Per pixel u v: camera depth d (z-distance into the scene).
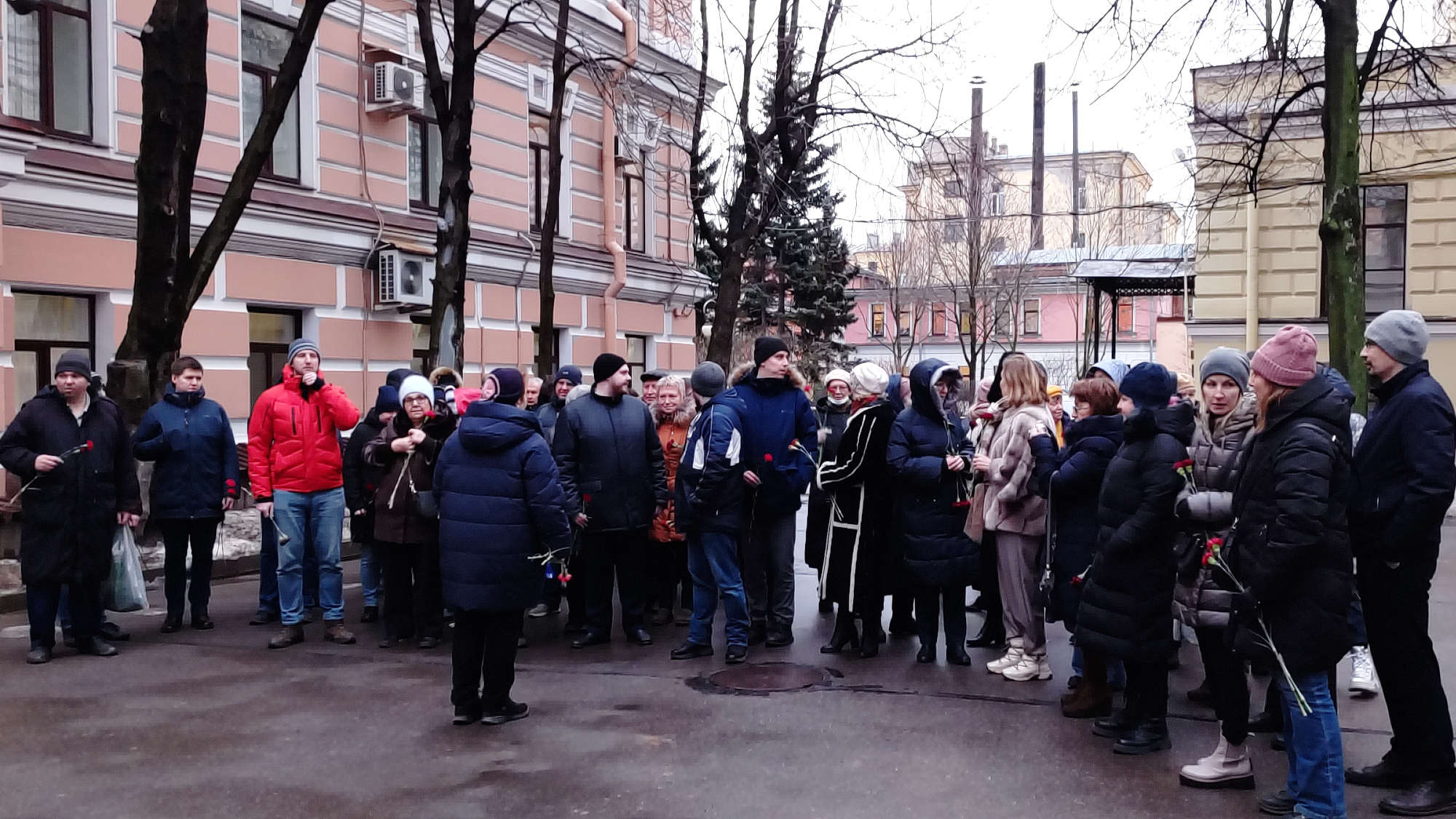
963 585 7.17
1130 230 41.88
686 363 23.58
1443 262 19.75
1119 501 5.35
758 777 5.12
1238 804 4.79
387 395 8.40
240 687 6.77
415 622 7.99
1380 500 4.79
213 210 13.31
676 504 7.51
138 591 7.78
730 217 16.69
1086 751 5.50
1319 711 4.41
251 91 14.15
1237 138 20.22
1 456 7.27
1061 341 52.22
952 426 7.37
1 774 5.18
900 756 5.42
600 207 20.53
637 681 6.91
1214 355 5.39
